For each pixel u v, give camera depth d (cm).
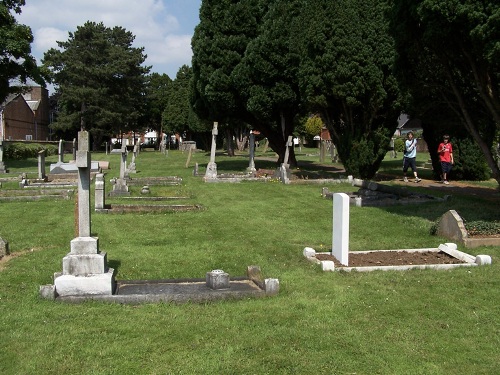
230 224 1211
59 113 6406
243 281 720
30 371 453
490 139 1728
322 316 586
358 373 455
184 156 4519
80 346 502
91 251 647
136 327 548
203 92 2661
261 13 2536
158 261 855
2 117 5344
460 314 598
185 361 472
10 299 641
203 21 2567
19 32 3000
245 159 3725
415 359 483
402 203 1457
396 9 1174
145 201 1575
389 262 852
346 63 1897
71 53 5625
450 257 888
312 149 6131
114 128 6159
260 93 2384
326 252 929
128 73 5975
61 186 1938
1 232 1102
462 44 1071
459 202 1427
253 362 472
